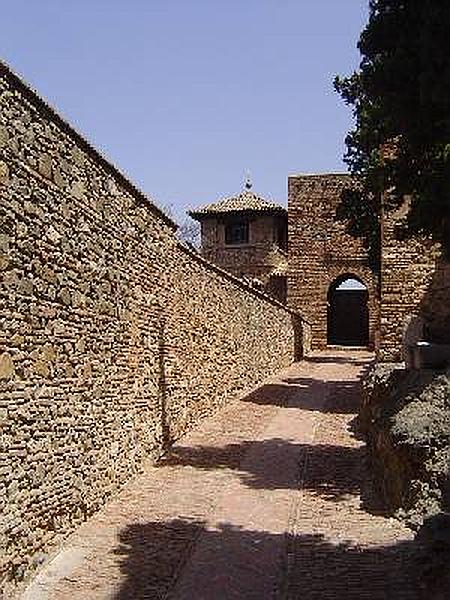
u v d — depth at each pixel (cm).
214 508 1038
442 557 728
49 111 841
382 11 915
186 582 773
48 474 836
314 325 3775
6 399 730
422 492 911
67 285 902
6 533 723
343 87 1747
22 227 771
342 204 2569
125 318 1144
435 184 938
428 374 1184
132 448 1176
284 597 731
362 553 844
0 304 719
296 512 1020
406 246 1748
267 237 3931
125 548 871
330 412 1867
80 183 949
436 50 830
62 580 773
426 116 901
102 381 1034
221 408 1866
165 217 1372
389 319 1759
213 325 1795
